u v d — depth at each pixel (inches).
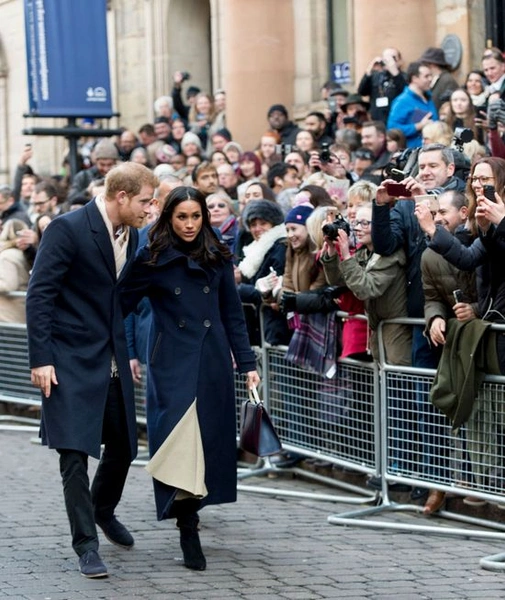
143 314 593.9
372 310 519.2
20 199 1001.5
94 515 467.8
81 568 428.5
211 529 501.7
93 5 1003.9
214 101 1114.1
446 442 495.5
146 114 1422.2
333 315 545.6
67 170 1231.5
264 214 601.9
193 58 1402.6
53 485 587.2
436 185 526.6
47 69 997.2
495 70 747.4
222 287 459.8
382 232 502.3
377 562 447.8
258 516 525.3
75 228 436.5
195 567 437.1
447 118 711.1
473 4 913.5
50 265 434.0
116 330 444.8
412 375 507.2
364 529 500.7
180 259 447.2
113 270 441.4
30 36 995.9
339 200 643.5
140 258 448.8
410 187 470.3
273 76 1106.7
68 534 488.4
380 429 526.3
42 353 431.2
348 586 416.2
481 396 475.8
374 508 524.1
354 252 540.7
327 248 532.7
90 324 440.1
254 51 1100.5
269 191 641.0
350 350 537.6
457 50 909.2
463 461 486.9
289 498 560.7
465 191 511.5
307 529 501.0
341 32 1099.9
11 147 1705.2
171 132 1056.2
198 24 1403.8
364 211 531.8
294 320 565.0
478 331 466.9
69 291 441.1
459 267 463.8
